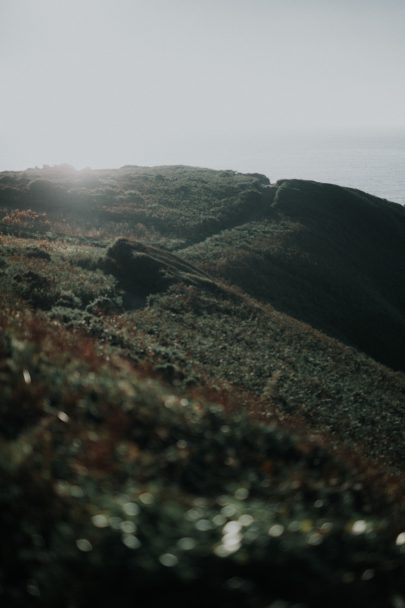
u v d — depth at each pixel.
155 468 6.45
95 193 54.12
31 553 5.04
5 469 5.91
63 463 6.31
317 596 4.79
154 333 22.70
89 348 13.30
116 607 4.45
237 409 14.11
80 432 7.15
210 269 39.25
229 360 22.03
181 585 4.52
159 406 8.28
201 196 60.94
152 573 4.50
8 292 20.81
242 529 5.00
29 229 41.81
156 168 82.25
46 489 5.71
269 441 8.38
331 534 5.64
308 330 31.94
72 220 46.66
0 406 7.56
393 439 20.41
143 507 5.15
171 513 5.07
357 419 20.86
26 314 16.38
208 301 29.03
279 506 6.18
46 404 7.81
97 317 21.86
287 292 41.00
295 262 46.72
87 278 27.50
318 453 8.71
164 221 50.22
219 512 5.60
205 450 7.33
